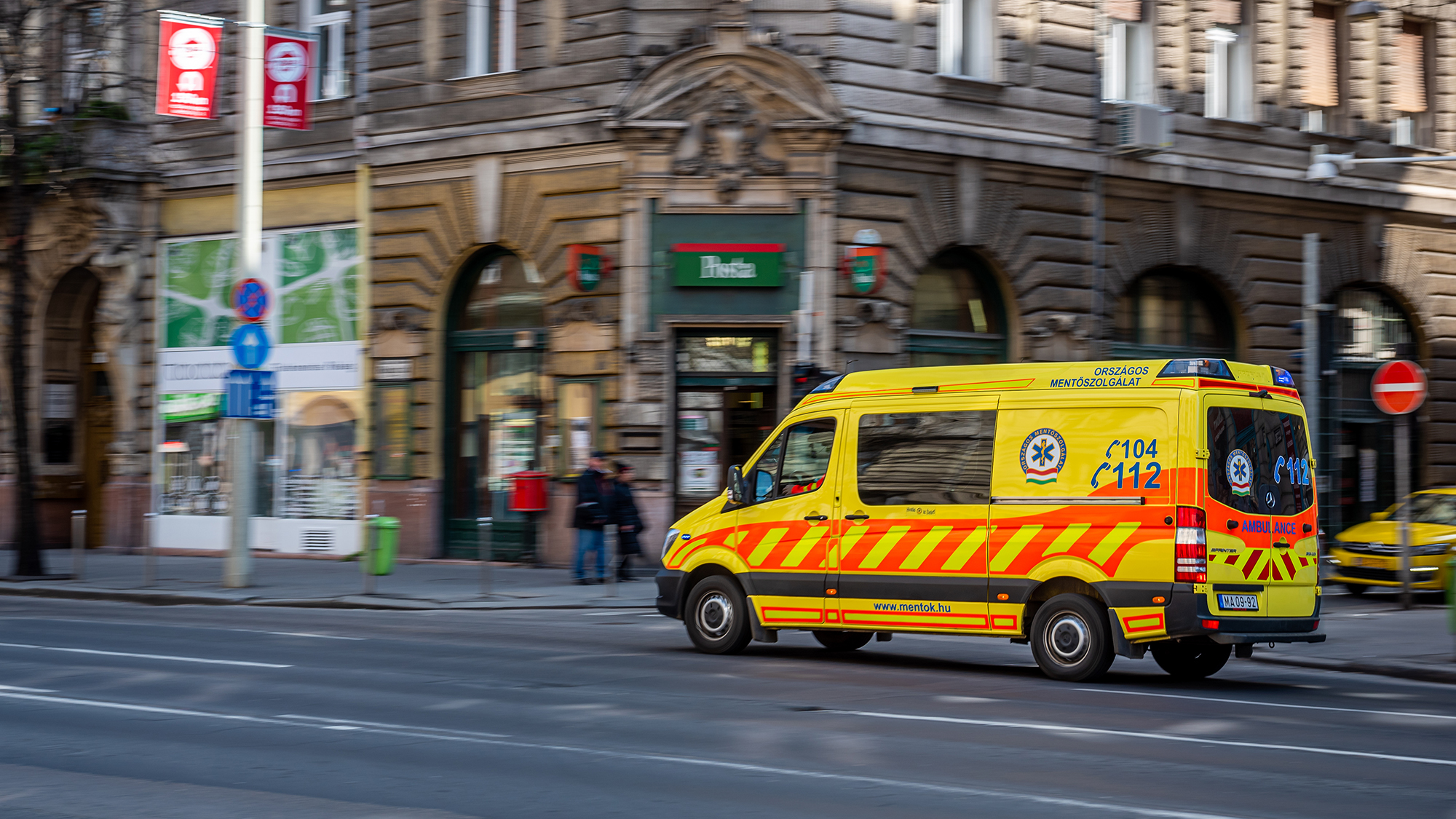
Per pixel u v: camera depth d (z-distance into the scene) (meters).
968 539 12.34
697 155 21.97
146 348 27.53
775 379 22.23
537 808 6.73
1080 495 11.88
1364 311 29.06
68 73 25.19
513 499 22.84
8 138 23.27
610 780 7.39
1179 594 11.35
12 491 28.84
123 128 27.03
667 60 21.91
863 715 9.63
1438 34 29.42
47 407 28.97
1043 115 23.86
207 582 21.11
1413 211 28.89
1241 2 26.78
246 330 20.19
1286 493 12.17
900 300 22.47
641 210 22.09
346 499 25.19
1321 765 8.03
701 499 22.31
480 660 12.54
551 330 22.97
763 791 7.15
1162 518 11.47
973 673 12.29
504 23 23.67
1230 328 26.72
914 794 7.08
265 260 26.11
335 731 8.82
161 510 27.38
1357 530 21.92
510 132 23.22
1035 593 12.09
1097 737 8.84
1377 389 18.58
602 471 20.77
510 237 23.38
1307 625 12.22
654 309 22.12
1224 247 26.19
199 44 19.97
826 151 21.80
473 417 24.41
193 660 12.35
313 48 21.11
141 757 7.96
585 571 21.08
